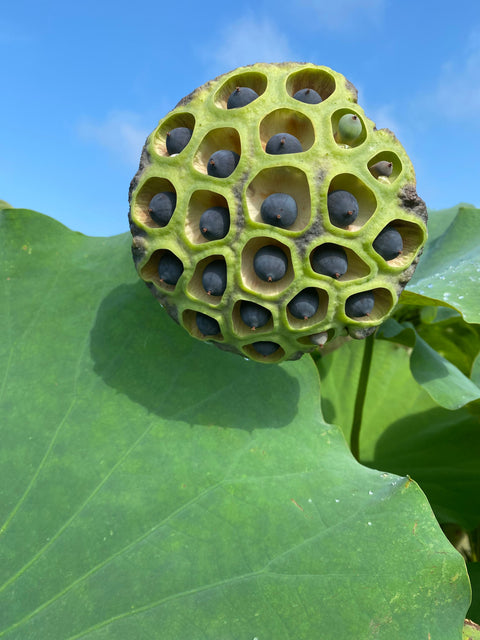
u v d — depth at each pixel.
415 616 0.15
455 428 0.31
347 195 0.16
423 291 0.31
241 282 0.17
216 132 0.17
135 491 0.18
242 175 0.17
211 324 0.19
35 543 0.17
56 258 0.25
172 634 0.15
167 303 0.19
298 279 0.17
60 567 0.16
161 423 0.20
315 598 0.16
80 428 0.20
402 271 0.18
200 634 0.15
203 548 0.17
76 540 0.17
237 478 0.19
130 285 0.24
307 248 0.17
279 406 0.22
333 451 0.21
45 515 0.18
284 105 0.17
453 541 0.31
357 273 0.18
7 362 0.21
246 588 0.16
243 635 0.15
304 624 0.15
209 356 0.22
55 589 0.16
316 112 0.17
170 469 0.19
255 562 0.16
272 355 0.20
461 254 0.37
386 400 0.32
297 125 0.17
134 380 0.21
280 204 0.16
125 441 0.20
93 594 0.16
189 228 0.18
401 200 0.17
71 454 0.19
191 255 0.17
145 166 0.18
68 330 0.23
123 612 0.15
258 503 0.18
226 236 0.17
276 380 0.22
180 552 0.17
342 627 0.15
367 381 0.32
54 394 0.21
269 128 0.17
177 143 0.18
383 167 0.17
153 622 0.15
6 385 0.21
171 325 0.23
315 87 0.18
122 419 0.20
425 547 0.17
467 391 0.29
